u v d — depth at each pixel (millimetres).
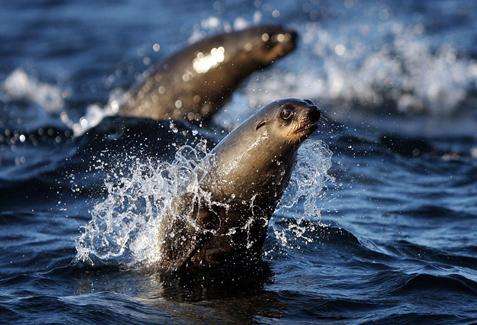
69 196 37531
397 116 63938
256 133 28906
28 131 53375
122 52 82438
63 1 107562
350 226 34438
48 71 75312
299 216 34312
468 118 64062
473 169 46312
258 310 25766
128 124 42406
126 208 33688
